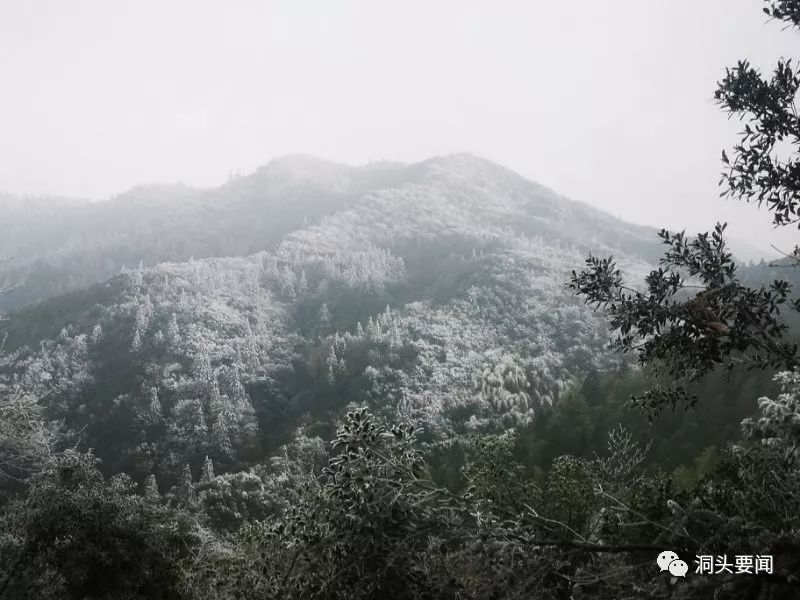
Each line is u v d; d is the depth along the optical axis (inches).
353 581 209.3
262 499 1637.6
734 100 214.1
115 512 386.6
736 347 209.8
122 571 366.3
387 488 214.2
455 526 204.8
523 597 185.8
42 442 447.8
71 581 337.7
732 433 1043.9
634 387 1503.4
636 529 259.8
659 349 223.5
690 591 179.6
